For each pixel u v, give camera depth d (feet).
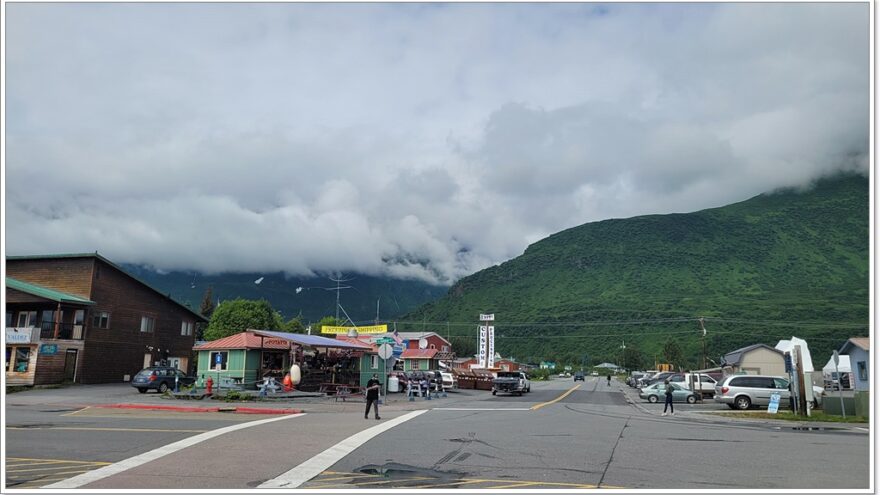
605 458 37.93
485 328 284.00
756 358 210.18
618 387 211.61
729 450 41.83
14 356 122.11
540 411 82.23
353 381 131.13
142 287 153.28
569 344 452.76
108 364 140.05
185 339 167.94
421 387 115.55
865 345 121.90
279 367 119.75
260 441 43.57
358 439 45.47
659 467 34.73
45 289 134.41
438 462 36.06
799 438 50.08
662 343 385.29
